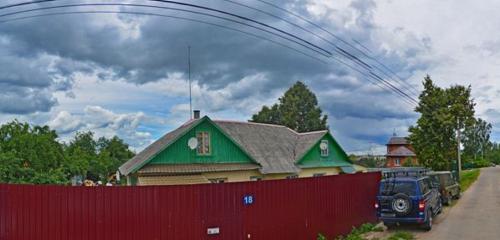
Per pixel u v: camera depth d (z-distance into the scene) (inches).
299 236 585.0
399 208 695.7
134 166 1072.2
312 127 2901.1
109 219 469.7
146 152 1211.9
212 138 1168.2
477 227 716.7
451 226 737.0
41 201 464.8
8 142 1279.5
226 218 510.6
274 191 557.3
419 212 688.4
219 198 509.0
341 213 677.3
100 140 3122.5
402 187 706.2
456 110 1590.8
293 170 1344.7
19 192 469.1
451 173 1152.8
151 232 478.6
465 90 1614.2
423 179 753.0
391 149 3841.0
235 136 1354.6
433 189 811.4
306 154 1449.3
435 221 796.6
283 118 2903.5
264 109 3029.0
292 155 1429.6
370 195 779.4
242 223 521.7
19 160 1149.1
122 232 471.2
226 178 1168.8
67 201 464.1
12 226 467.5
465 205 1022.4
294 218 580.1
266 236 542.6
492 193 1323.8
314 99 3006.9
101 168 2290.8
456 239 628.7
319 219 622.8
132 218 474.9
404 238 638.5
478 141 5177.2
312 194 614.9
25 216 465.7
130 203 475.5
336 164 1571.1
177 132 1201.4
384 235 679.1
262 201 542.9
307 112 2965.1
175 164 1095.6
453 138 1627.7
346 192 697.6
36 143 1341.0
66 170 1624.0
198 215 496.1
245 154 1222.3
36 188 466.3
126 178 1269.7
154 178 1040.8
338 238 656.4
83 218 464.8
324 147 1523.1
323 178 642.8
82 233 463.8
